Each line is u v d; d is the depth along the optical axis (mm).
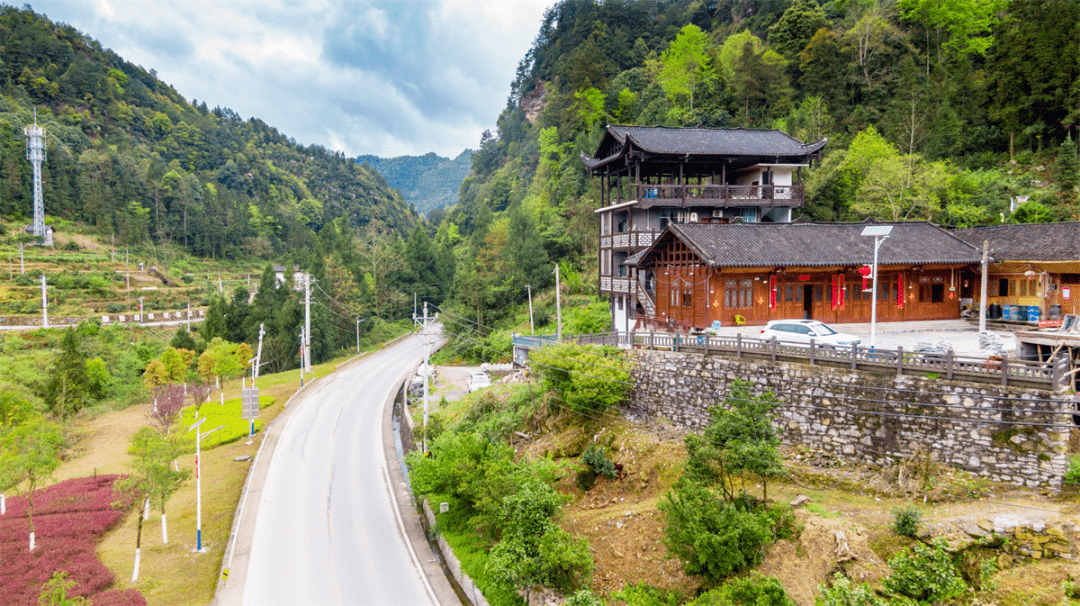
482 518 24438
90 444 41250
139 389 54719
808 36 75938
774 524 18172
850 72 69312
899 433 19719
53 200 124500
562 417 31484
